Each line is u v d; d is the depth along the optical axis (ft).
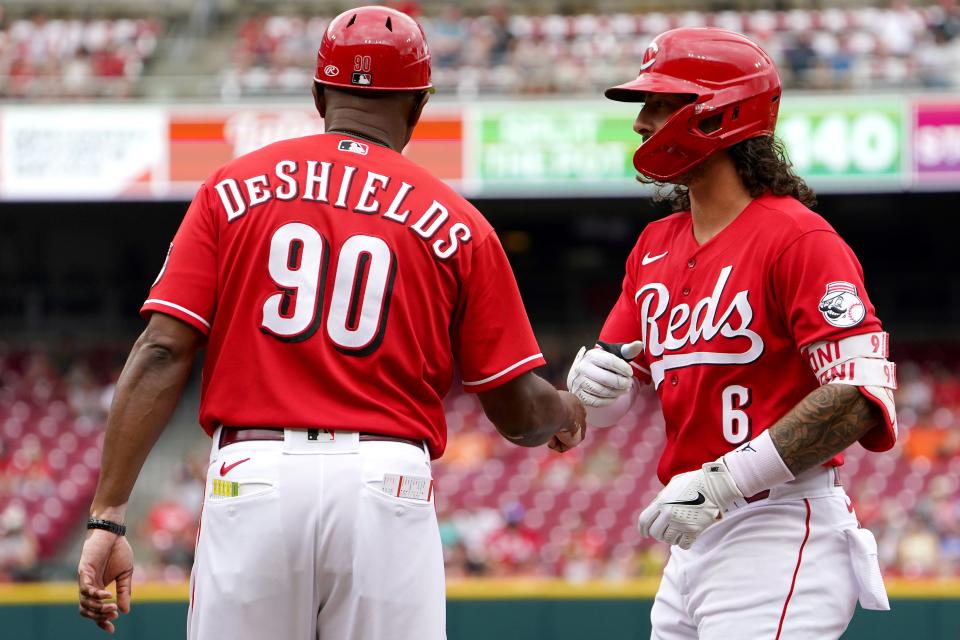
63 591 99.96
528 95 174.70
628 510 174.19
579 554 160.04
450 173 172.35
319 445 31.42
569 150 171.63
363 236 32.24
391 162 33.50
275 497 31.14
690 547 36.68
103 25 205.57
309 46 200.34
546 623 99.14
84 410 199.62
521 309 34.17
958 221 231.50
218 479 31.83
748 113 36.81
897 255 237.04
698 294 37.17
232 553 31.35
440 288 32.81
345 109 34.17
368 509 31.30
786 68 177.47
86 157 172.55
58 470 185.78
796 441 34.01
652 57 37.55
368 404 31.81
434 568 32.42
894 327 231.91
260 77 178.50
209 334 32.83
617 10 211.00
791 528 35.96
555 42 198.08
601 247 239.50
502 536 160.97
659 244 39.40
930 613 94.68
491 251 33.63
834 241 35.37
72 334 225.97
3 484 180.45
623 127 171.73
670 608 38.19
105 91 178.09
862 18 192.34
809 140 167.84
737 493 34.58
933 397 197.47
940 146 165.89
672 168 37.14
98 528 32.27
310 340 31.63
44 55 198.29
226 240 32.50
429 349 32.91
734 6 209.56
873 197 219.61
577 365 38.93
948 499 166.61
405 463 31.99
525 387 34.27
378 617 31.40
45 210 213.66
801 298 35.09
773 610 35.47
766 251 35.86
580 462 184.14
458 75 180.04
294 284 31.91
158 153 172.35
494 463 183.93
